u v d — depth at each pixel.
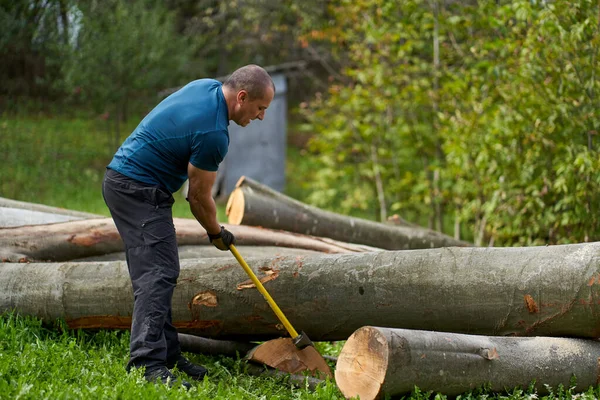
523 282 5.87
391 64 17.45
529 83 12.19
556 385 5.84
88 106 25.59
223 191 23.97
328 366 6.53
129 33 22.66
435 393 5.50
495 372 5.64
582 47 11.51
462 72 14.96
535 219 13.12
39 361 5.84
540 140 12.48
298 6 20.67
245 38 28.77
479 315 6.00
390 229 11.03
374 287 6.21
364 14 17.42
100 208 17.38
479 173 14.46
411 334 5.41
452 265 6.07
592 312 5.71
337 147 19.81
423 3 16.05
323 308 6.38
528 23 12.55
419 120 17.81
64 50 21.84
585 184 11.81
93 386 5.29
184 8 33.12
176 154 5.95
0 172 18.95
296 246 9.26
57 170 20.86
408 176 17.72
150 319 5.79
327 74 31.19
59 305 6.96
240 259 6.32
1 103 23.52
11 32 20.77
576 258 5.79
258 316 6.60
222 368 6.59
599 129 11.67
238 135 23.94
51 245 7.91
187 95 6.06
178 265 6.07
